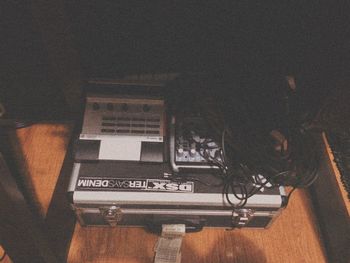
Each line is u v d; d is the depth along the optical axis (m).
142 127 1.00
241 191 0.93
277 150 0.96
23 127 1.21
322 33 0.89
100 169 0.97
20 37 0.82
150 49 1.10
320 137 1.07
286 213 1.14
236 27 1.06
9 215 0.70
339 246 1.00
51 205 1.00
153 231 1.05
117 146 0.97
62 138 1.22
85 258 1.04
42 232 0.83
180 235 1.01
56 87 0.94
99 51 1.10
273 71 1.14
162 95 1.04
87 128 0.99
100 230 1.09
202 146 0.95
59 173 1.14
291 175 0.89
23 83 0.93
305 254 1.07
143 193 0.94
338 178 1.00
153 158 0.96
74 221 1.10
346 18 0.77
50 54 0.87
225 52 1.12
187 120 0.98
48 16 0.83
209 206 0.96
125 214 1.01
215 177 0.96
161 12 1.01
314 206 1.16
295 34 1.05
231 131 0.92
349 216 0.94
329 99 0.82
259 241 1.09
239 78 1.02
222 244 1.07
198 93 0.97
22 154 1.18
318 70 0.86
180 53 1.12
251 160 0.89
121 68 1.15
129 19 1.02
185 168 0.94
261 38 1.09
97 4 0.98
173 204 0.95
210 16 1.04
